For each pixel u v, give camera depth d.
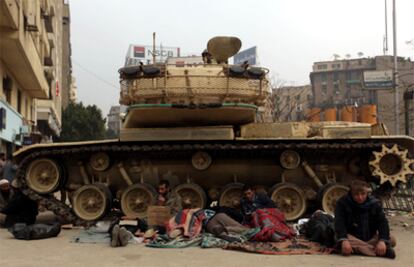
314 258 7.72
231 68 11.40
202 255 8.01
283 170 12.45
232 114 11.84
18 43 19.47
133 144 11.92
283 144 11.55
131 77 11.55
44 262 7.54
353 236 8.13
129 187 12.15
